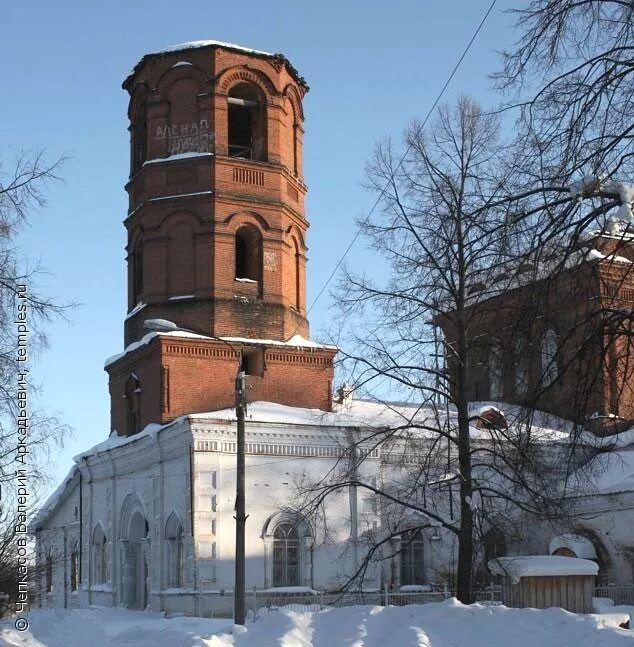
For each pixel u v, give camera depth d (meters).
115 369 40.41
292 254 39.19
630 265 12.55
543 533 35.59
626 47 11.91
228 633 15.16
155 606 35.47
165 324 27.05
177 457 35.28
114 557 39.47
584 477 19.05
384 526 33.19
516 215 13.07
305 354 37.91
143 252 38.31
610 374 13.02
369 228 35.25
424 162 23.17
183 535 34.22
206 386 36.59
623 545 33.88
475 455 30.08
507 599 21.86
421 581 36.16
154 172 37.97
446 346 23.28
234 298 37.19
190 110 38.06
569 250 12.63
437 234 22.22
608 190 12.18
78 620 25.30
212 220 37.19
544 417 14.96
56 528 46.91
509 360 14.18
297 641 14.14
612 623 14.48
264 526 34.47
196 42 38.28
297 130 40.22
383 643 13.89
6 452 19.06
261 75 38.72
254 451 34.88
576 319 13.09
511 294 14.06
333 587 34.62
